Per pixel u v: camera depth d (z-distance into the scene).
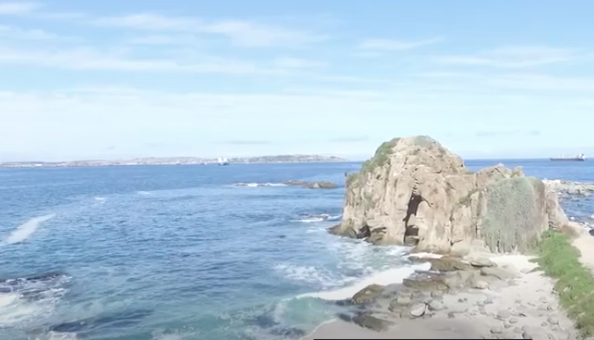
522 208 44.22
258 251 51.00
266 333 28.11
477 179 50.16
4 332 28.77
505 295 32.31
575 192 108.88
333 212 84.75
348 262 44.12
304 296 34.09
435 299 31.86
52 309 32.91
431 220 49.28
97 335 28.39
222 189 149.25
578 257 37.47
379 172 56.25
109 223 73.62
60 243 57.03
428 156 55.25
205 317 30.98
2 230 67.12
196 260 47.44
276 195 122.56
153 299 34.94
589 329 25.69
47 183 188.75
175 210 90.44
